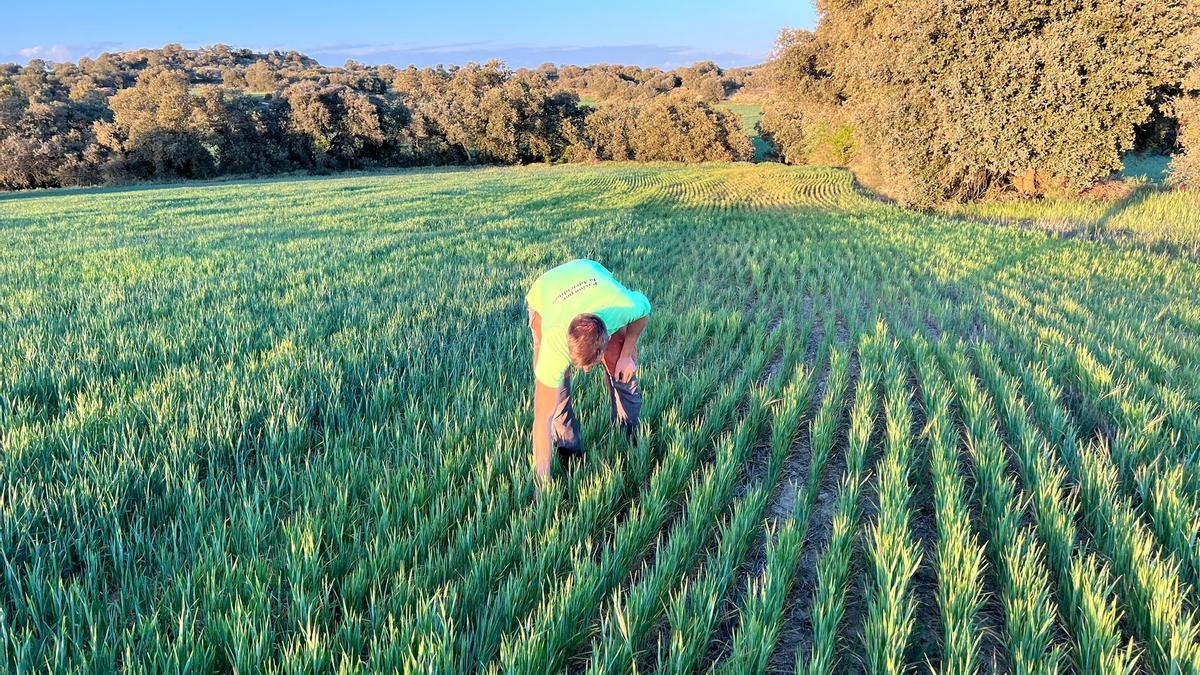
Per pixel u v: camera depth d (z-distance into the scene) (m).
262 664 2.38
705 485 3.62
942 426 4.42
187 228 17.84
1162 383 5.42
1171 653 2.46
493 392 5.03
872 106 20.81
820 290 9.15
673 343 6.51
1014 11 16.75
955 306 8.09
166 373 5.21
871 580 3.10
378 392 4.91
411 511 3.35
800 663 2.46
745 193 27.89
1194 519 3.30
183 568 2.90
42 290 8.85
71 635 2.51
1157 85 16.84
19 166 48.16
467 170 52.47
